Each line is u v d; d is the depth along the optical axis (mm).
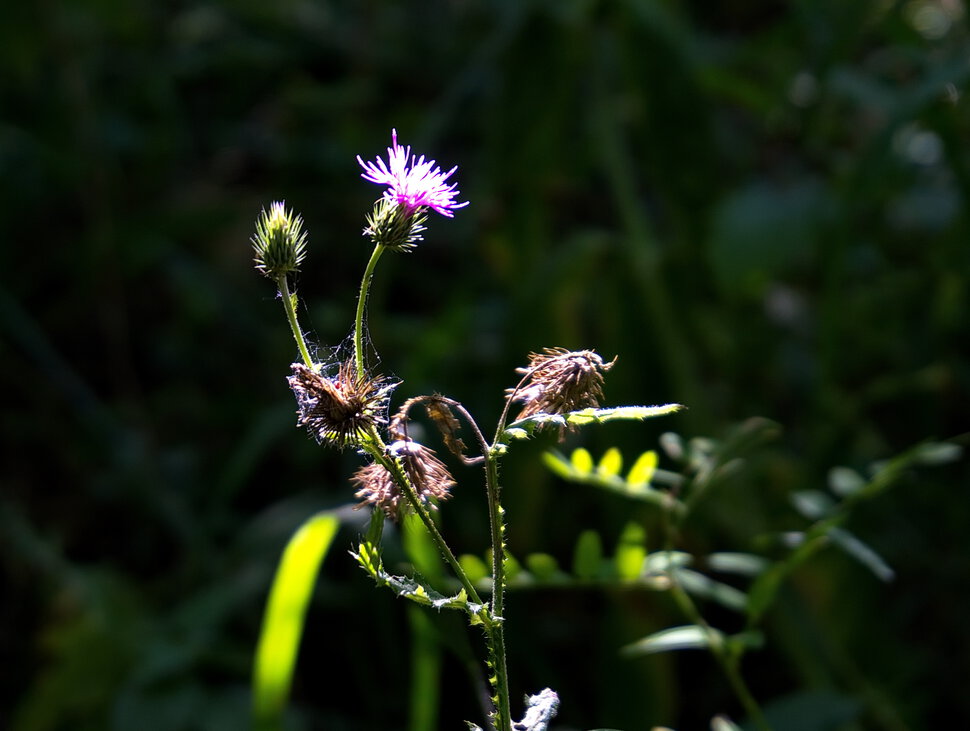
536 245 1185
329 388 509
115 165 1580
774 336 1161
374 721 1021
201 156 1730
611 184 1115
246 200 1587
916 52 1066
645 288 1028
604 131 1146
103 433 1282
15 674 1063
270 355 1398
